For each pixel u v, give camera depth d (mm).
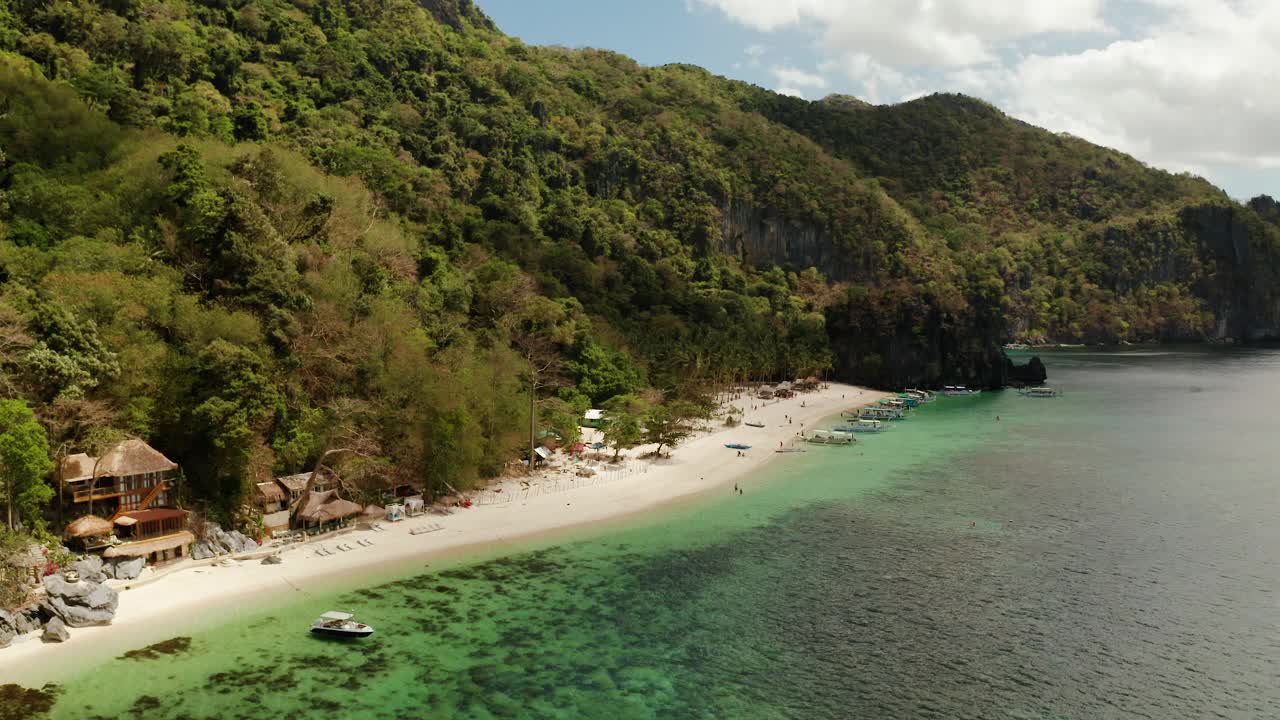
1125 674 56844
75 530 64438
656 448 131500
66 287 76375
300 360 89250
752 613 66125
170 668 53906
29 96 110625
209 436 73750
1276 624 64688
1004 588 72000
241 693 51219
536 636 60938
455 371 103688
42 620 57938
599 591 70125
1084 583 73250
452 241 178375
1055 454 133250
